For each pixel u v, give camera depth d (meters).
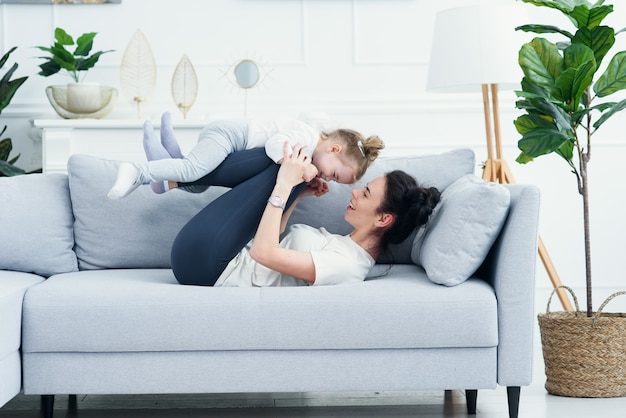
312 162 2.52
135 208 2.89
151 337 2.28
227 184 2.53
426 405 2.73
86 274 2.69
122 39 4.09
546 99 2.79
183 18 4.10
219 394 2.93
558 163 4.15
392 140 4.14
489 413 2.60
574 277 4.17
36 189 2.87
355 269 2.48
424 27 4.13
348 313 2.29
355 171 2.49
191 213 2.90
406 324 2.29
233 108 4.11
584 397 2.77
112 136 3.82
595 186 4.16
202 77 4.11
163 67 4.10
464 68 3.23
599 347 2.74
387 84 4.14
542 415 2.55
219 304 2.29
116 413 2.63
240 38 4.11
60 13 4.07
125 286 2.38
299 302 2.29
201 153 2.45
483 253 2.39
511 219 2.37
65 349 2.30
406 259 2.89
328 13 4.12
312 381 2.32
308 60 4.13
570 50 2.87
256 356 2.32
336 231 2.87
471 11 3.24
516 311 2.33
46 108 4.09
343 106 4.12
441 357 2.33
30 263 2.76
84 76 4.07
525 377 2.33
